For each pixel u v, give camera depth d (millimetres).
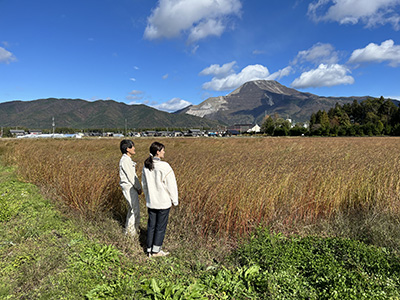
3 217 5207
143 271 3496
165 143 25609
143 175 4062
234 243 4488
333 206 5590
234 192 4848
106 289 2988
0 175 10484
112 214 5438
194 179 5691
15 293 2920
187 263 3814
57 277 3229
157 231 3926
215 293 3018
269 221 4973
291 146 19312
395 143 23844
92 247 4074
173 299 2762
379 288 2895
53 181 7930
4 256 3756
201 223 4793
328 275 3125
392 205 5488
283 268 3369
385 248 4012
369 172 6820
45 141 25781
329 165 7387
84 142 23797
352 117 115438
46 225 4957
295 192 5570
